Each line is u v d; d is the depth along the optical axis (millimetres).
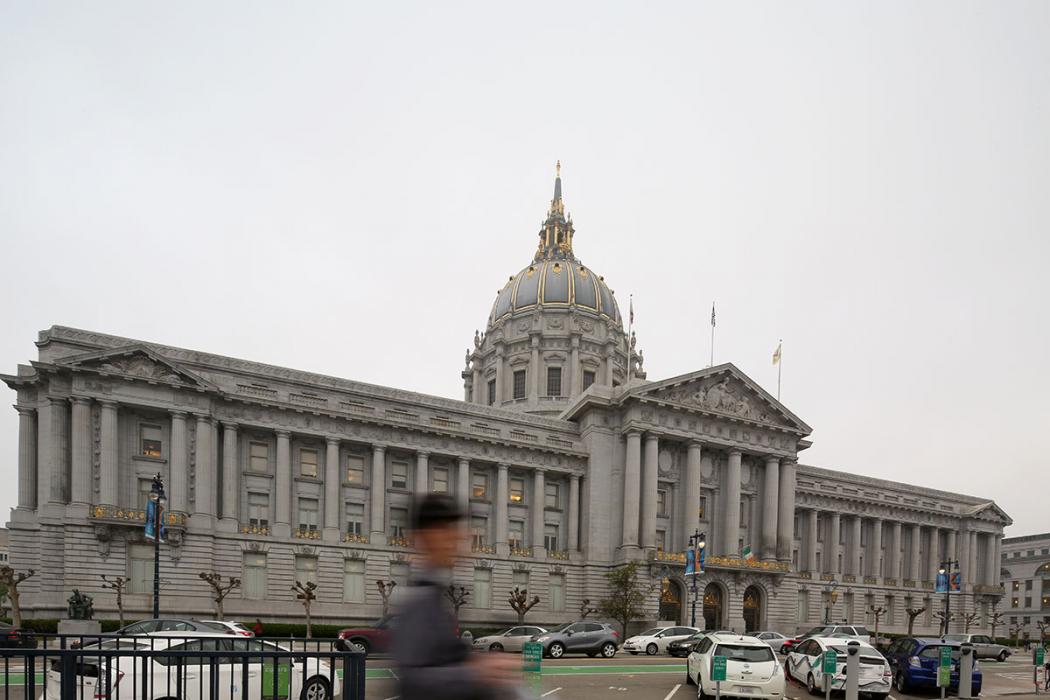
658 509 67812
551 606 63156
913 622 83250
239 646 14375
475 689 3611
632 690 22984
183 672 10141
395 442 60094
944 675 22797
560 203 116250
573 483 66938
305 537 55219
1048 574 122375
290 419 56250
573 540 65625
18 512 48875
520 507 65625
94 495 47844
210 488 51719
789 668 26750
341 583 55688
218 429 54000
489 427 64938
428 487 61625
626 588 58312
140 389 49844
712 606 67062
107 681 9648
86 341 50281
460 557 4059
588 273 106812
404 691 3678
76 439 47594
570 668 29562
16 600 41844
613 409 67875
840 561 82125
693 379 68812
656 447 66250
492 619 59875
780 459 73562
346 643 11086
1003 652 48406
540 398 96188
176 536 49094
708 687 19391
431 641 3693
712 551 69688
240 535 52781
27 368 51312
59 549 47188
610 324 102688
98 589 46531
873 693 22125
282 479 55250
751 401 72938
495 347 101500
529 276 104938
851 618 79875
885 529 87062
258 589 53125
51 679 13156
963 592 89250
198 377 51375
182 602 48906
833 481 82500
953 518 91250
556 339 98750
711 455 71438
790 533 72312
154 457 50719
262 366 56094
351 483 59031
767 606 69000
